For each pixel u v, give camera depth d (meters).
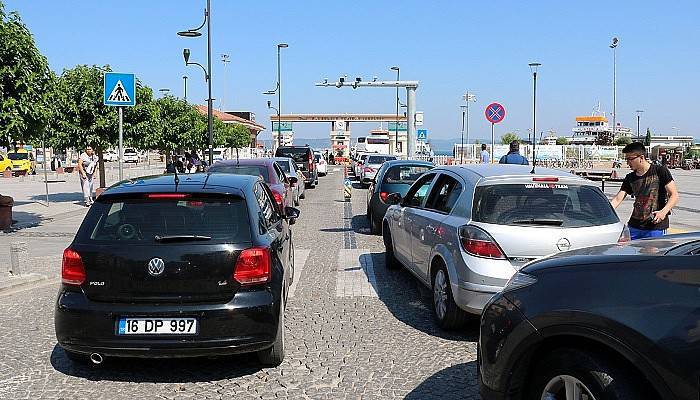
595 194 6.09
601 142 78.19
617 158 47.50
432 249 6.65
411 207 7.98
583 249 3.80
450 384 4.94
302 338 6.16
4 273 9.09
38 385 4.95
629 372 2.93
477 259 5.71
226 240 4.92
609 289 3.05
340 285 8.53
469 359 5.53
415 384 4.94
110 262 4.80
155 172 41.09
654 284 2.93
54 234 13.41
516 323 3.38
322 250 11.49
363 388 4.86
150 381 5.04
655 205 7.17
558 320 3.14
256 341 4.88
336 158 70.81
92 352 4.78
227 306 4.79
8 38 12.38
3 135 12.42
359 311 7.18
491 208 5.92
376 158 31.23
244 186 5.55
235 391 4.82
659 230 7.21
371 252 11.25
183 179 5.67
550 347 3.34
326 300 7.70
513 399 3.48
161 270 4.77
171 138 30.33
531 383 3.42
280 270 5.36
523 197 5.97
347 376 5.12
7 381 5.04
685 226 13.92
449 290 6.12
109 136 19.53
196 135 34.56
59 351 5.79
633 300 2.93
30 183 32.88
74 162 56.09
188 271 4.79
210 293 4.81
